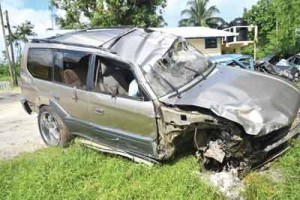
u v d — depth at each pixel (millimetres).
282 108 4727
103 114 5539
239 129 4371
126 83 5531
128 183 4879
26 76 7082
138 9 35531
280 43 30891
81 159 5637
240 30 42094
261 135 4273
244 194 4309
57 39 6633
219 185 4582
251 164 4656
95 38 6102
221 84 5098
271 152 4934
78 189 4883
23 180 5188
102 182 4926
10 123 9641
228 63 12555
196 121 4566
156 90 5004
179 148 5230
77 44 6055
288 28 29531
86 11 36594
